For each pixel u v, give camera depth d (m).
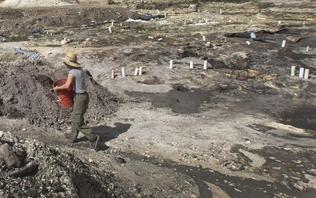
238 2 40.56
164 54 18.78
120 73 16.11
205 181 8.41
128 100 13.12
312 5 37.25
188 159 9.30
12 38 23.20
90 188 6.67
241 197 7.94
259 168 9.06
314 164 9.31
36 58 17.77
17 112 10.64
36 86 11.21
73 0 39.31
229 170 8.94
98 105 11.81
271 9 35.19
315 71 17.39
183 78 15.62
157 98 13.46
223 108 12.80
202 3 39.28
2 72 11.55
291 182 8.58
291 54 19.80
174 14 31.75
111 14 30.20
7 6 35.78
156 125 11.08
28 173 6.34
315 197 8.09
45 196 5.86
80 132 10.14
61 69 14.01
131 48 19.61
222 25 26.48
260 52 19.73
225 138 10.45
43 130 10.10
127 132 10.52
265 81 15.80
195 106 12.88
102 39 21.89
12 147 6.78
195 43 20.97
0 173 6.16
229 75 16.11
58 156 7.24
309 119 12.29
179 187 7.98
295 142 10.45
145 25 26.55
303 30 25.55
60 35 23.72
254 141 10.36
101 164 8.33
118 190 7.18
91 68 16.72
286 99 13.98
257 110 12.79
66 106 9.37
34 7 35.25
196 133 10.66
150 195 7.40
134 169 8.41
